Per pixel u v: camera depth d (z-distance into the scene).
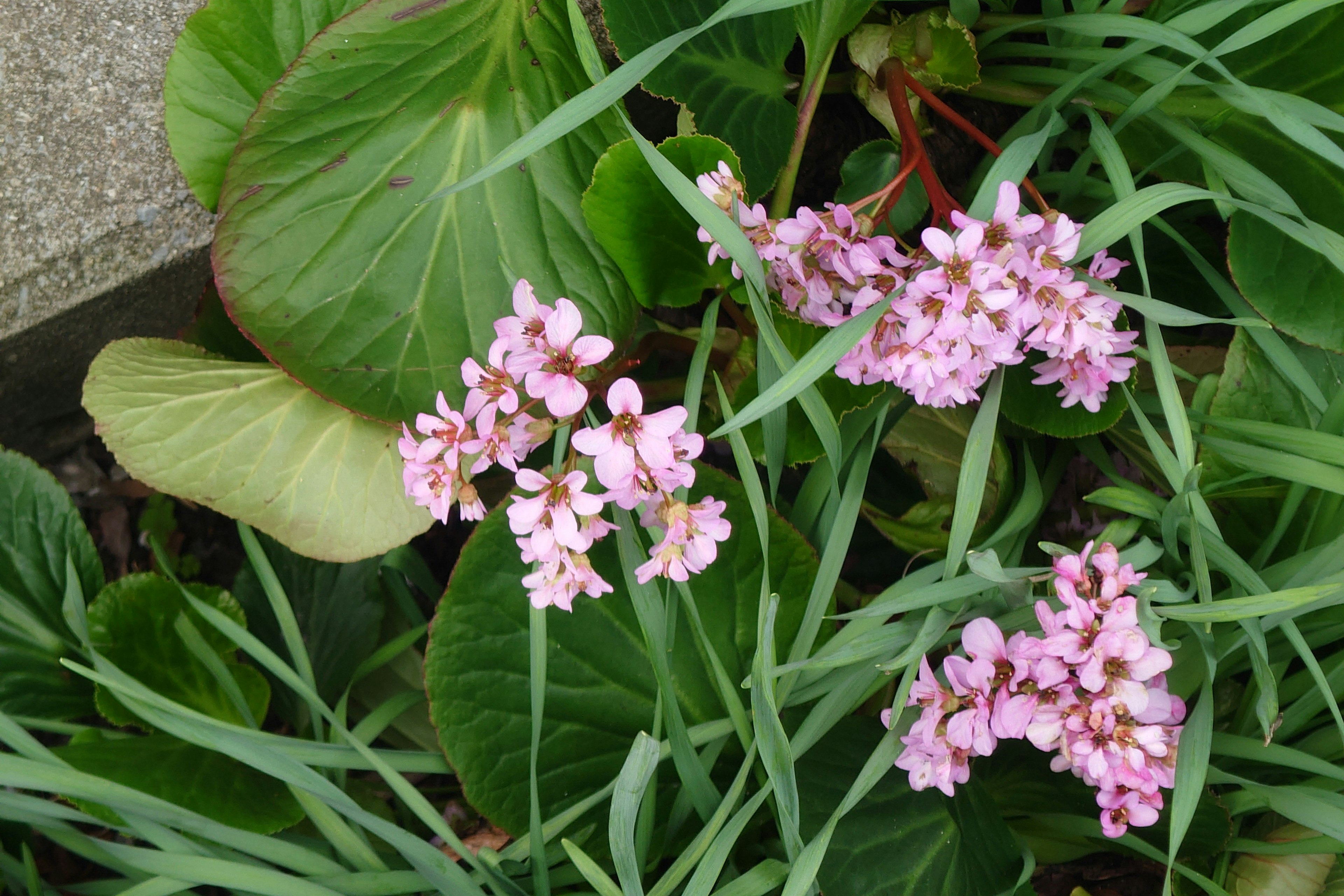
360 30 1.04
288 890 0.99
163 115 1.11
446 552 1.19
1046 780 1.03
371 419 1.03
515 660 1.03
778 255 0.97
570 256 1.04
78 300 1.11
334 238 1.03
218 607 1.13
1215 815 1.00
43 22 1.10
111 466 1.21
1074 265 0.99
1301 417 1.04
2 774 0.97
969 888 1.00
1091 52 1.04
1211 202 1.07
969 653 0.94
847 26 1.04
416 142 1.03
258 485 1.07
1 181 1.10
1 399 1.15
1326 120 0.98
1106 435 1.14
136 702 1.02
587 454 0.93
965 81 1.08
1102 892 1.08
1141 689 0.92
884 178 1.09
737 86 1.07
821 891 0.99
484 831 1.10
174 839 1.00
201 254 1.12
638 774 0.94
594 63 0.96
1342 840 0.96
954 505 1.07
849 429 1.04
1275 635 1.02
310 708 1.06
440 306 1.03
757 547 1.04
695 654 1.04
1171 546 1.00
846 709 0.99
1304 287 1.02
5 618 1.09
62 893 1.03
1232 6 0.99
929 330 0.93
